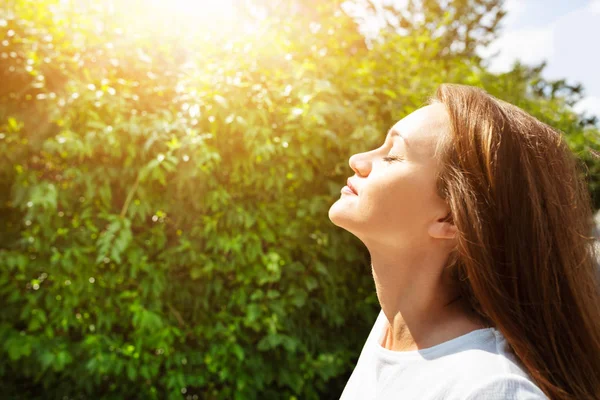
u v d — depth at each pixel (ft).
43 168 7.65
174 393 7.61
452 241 2.21
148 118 7.47
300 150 7.81
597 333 2.10
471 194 2.08
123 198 7.70
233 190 7.89
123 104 7.29
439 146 2.20
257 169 7.75
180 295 7.85
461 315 2.22
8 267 7.46
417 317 2.28
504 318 2.02
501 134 2.13
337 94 8.05
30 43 7.21
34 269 7.45
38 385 8.02
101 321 7.57
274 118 7.87
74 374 7.63
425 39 9.68
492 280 2.04
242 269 7.95
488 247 2.05
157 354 8.00
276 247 8.09
